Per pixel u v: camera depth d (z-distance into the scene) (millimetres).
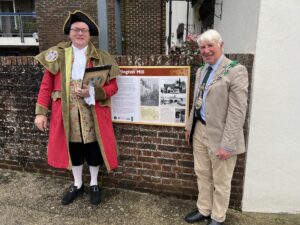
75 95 2732
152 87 2969
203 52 2334
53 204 3082
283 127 2699
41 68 3365
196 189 3121
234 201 2980
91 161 3000
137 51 12109
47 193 3289
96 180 3156
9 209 2994
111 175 3383
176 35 13484
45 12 11711
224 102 2301
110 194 3279
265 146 2762
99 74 2629
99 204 3082
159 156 3154
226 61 2332
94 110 2781
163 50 12148
